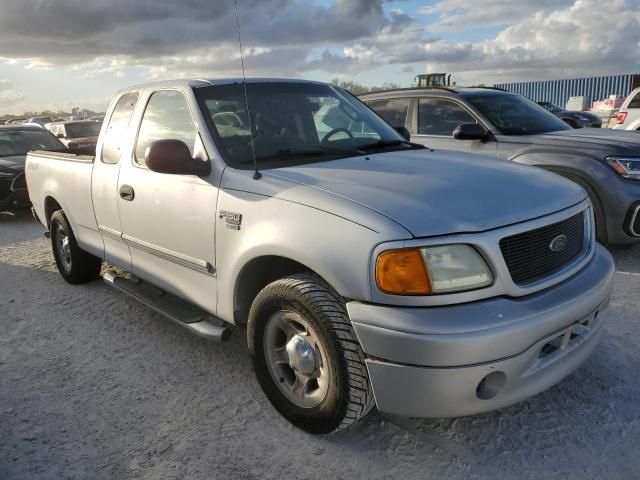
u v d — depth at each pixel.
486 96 6.85
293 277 2.81
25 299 5.24
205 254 3.35
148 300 3.99
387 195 2.67
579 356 2.76
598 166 5.50
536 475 2.55
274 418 3.09
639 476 2.51
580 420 2.93
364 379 2.58
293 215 2.78
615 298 4.49
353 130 3.96
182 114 3.66
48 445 2.94
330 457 2.75
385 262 2.42
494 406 2.48
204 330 3.41
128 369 3.74
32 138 11.29
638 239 5.51
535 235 2.65
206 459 2.77
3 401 3.40
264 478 2.62
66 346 4.15
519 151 6.05
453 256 2.43
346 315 2.61
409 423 2.98
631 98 11.97
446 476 2.58
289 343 2.89
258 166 3.26
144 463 2.76
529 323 2.41
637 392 3.14
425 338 2.32
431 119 7.00
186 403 3.29
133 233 4.02
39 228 8.95
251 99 3.74
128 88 4.37
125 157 4.09
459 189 2.76
